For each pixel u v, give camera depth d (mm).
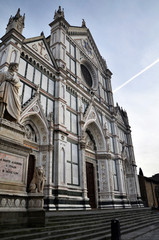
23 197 9055
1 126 9391
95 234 10500
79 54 32062
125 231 13258
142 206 37281
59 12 29109
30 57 20766
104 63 41750
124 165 36531
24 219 8688
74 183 21391
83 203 20984
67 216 12906
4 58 17734
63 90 23672
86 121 27172
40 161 18594
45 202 16719
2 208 8000
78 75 29484
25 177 9617
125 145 41000
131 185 38875
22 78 18891
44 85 21578
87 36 36656
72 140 23406
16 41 18953
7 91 10281
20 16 20438
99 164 29375
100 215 16203
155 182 50781
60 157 19578
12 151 9297
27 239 7492
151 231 14578
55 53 25875
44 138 19359
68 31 31172
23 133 10438
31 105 18562
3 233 7223
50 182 17547
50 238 8102
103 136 30609
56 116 21297
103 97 36719
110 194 27328
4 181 8547
